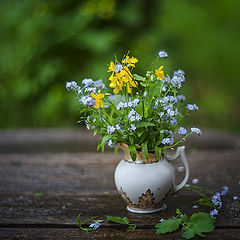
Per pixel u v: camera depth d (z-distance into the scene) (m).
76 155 1.20
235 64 2.63
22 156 1.20
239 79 2.63
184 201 0.93
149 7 2.05
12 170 1.10
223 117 2.41
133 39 1.97
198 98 2.54
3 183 1.03
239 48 2.65
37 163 1.14
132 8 1.95
